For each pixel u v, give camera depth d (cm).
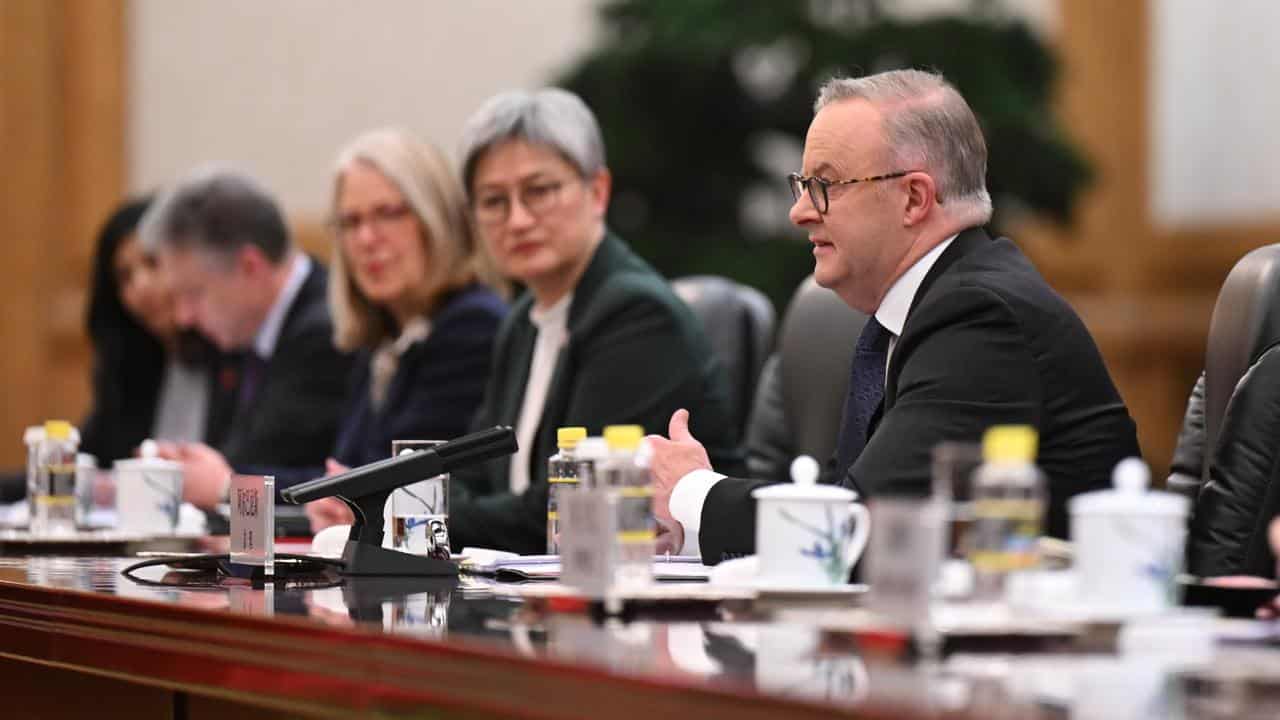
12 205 2552
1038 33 2205
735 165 2209
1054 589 433
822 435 967
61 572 639
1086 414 685
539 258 967
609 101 2208
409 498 634
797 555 486
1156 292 2888
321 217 2633
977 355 668
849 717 317
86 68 2584
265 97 2645
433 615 467
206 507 1056
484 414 1023
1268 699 334
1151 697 336
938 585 414
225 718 512
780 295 2153
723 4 2195
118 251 1396
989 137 2122
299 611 475
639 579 477
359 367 1172
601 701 360
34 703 605
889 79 736
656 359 929
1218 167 2877
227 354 1311
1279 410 643
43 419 2561
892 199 721
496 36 2712
